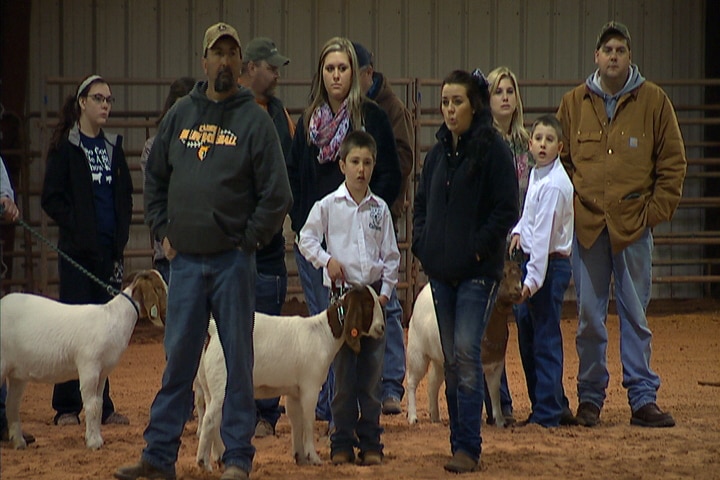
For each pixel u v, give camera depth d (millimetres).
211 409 9203
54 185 11672
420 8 24281
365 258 9805
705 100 25547
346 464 9633
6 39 21500
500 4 24641
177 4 23219
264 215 8555
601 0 25109
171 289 8703
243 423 8594
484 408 12328
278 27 23719
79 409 12086
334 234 9883
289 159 11312
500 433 11109
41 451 10320
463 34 24516
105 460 9875
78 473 9297
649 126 11875
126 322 10562
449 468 9297
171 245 8648
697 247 25516
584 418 11633
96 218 11789
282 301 11570
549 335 11500
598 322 11750
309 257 9891
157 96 22984
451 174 9266
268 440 10867
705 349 18875
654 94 11906
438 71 24422
